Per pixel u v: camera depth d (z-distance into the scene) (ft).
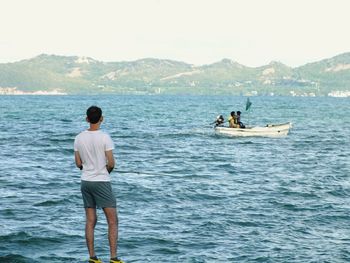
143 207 62.13
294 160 118.21
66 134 185.68
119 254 42.60
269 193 73.56
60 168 99.40
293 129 233.14
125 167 103.86
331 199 70.28
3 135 178.40
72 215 56.85
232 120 184.96
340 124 280.10
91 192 33.73
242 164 109.91
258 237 49.60
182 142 162.50
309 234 51.52
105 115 357.61
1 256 40.75
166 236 48.60
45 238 46.44
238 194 72.43
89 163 33.63
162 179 85.20
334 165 109.81
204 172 96.73
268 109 527.40
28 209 59.57
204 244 46.47
